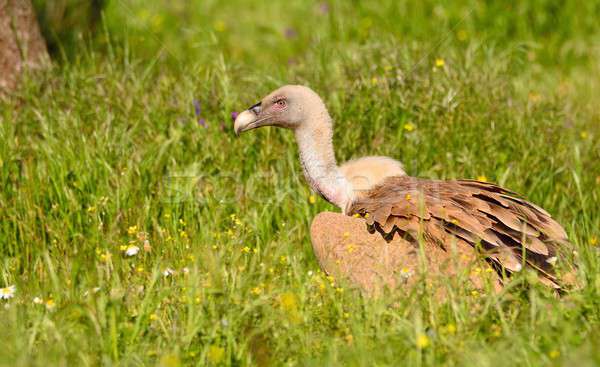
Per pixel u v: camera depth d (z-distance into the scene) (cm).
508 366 723
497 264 865
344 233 897
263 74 1391
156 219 1091
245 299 811
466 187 960
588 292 796
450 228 883
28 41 1358
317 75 1369
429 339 743
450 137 1223
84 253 943
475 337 759
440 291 822
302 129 1063
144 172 1134
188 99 1263
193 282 818
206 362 771
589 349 723
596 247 940
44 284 898
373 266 864
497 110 1274
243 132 1209
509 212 907
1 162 1119
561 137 1258
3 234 1080
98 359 767
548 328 754
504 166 1188
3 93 1312
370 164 1027
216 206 1084
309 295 841
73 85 1305
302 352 769
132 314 824
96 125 1206
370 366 738
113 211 1077
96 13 1662
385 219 895
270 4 1933
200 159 1191
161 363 739
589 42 1759
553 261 860
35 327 777
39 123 1248
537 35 1792
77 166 1123
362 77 1299
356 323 779
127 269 924
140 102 1273
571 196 1151
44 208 1108
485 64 1416
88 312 784
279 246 957
